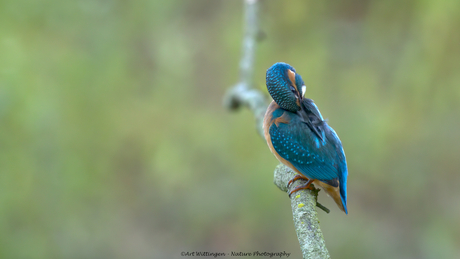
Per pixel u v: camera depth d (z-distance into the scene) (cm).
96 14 1276
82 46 1264
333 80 1289
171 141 1277
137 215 1301
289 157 578
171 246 1255
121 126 1262
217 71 1359
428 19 1212
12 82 1088
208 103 1345
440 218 1250
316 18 1309
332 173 564
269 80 587
